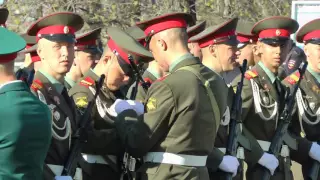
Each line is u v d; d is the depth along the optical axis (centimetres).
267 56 1011
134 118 808
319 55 1060
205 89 787
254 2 2106
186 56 798
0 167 619
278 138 1004
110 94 881
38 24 791
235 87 995
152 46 814
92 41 1021
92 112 859
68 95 805
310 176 1038
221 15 2034
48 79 790
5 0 1917
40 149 639
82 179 855
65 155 783
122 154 870
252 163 977
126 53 859
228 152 912
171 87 772
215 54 918
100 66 880
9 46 634
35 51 934
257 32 1033
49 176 759
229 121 920
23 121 625
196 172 782
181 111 769
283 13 2138
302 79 1061
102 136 848
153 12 1916
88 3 1891
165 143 779
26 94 640
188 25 915
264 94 999
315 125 1059
